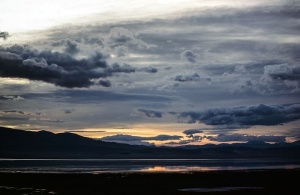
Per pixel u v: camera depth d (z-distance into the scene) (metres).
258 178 90.94
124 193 63.25
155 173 110.38
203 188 70.50
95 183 78.62
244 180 85.88
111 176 97.12
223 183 79.44
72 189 68.56
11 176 95.12
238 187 72.38
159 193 63.53
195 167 161.25
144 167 163.50
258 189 69.12
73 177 93.38
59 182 80.50
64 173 108.75
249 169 136.12
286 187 72.56
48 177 92.94
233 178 90.94
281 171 119.00
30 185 74.81
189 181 83.25
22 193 63.00
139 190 67.25
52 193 62.91
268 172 113.12
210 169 138.38
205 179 88.25
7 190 67.00
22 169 135.62
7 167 155.50
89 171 122.81
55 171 121.38
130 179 88.00
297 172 112.88
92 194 61.91
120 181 83.00
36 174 102.88
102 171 122.94
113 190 67.12
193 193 63.62
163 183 78.94
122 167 163.62
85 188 70.00
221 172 114.06
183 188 70.44
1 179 87.00
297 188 71.00
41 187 71.44
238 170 127.81
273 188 70.81
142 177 94.06
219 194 62.72
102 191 65.69
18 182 80.44
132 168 151.50
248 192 65.12
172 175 100.75
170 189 68.88
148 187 71.81
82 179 87.81
